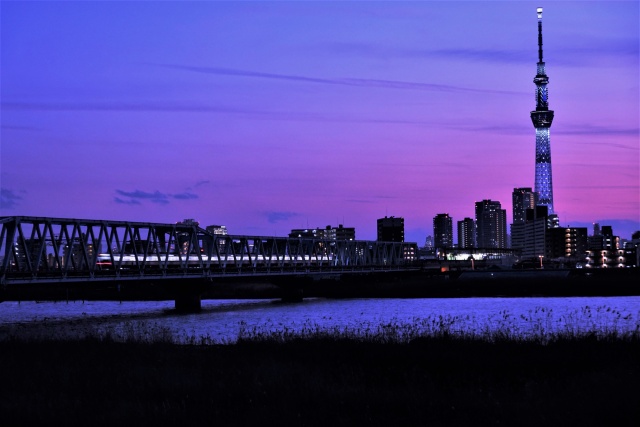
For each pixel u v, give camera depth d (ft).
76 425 100.12
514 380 135.64
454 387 126.62
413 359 157.07
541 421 96.94
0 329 321.73
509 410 102.78
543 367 146.82
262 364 146.92
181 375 133.49
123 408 105.91
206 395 117.39
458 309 459.32
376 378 137.59
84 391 122.42
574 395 109.40
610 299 578.66
